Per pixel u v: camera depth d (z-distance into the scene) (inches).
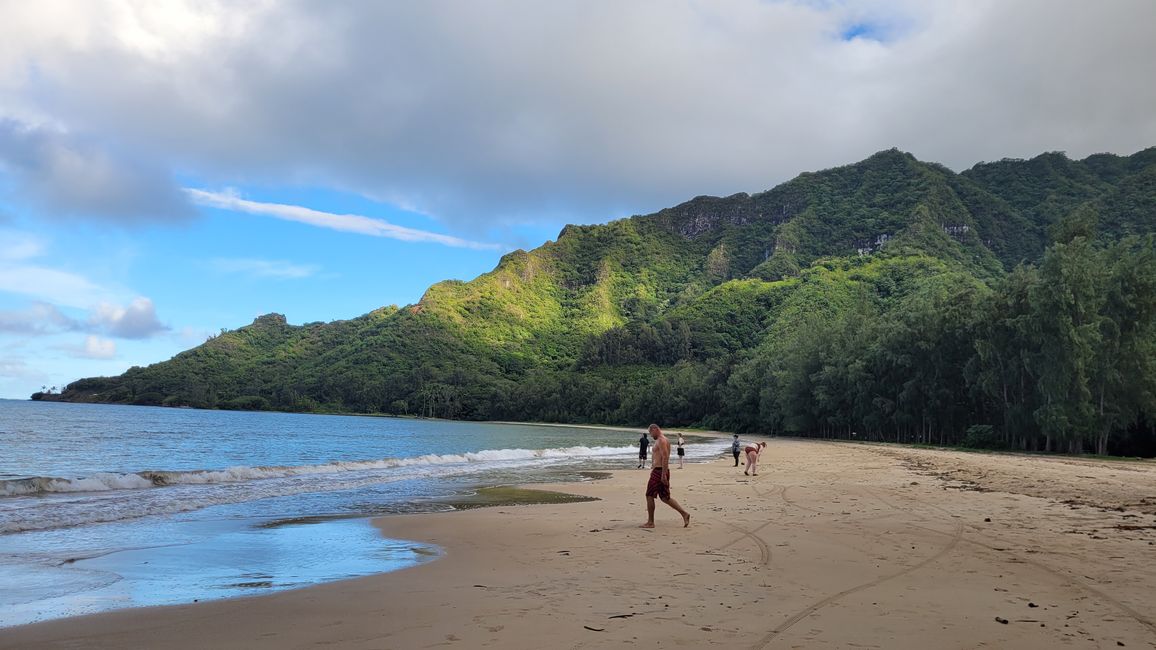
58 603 310.7
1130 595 304.0
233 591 336.8
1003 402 2102.6
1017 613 273.7
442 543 477.4
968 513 590.2
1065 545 434.0
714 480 991.0
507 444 2573.8
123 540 483.2
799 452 1935.3
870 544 443.5
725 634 246.4
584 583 338.6
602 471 1253.1
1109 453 1927.9
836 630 250.7
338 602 306.7
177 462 1489.9
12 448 1803.6
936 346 2426.2
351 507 687.1
